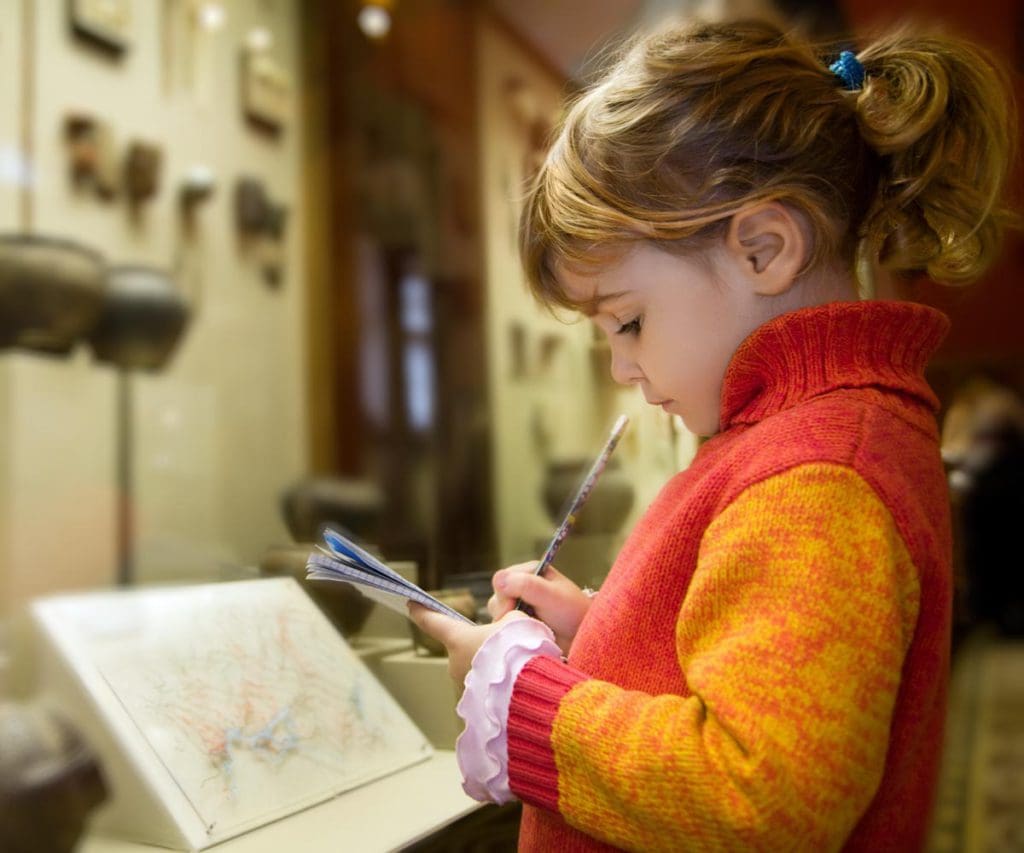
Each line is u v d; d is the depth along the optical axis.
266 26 3.05
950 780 1.81
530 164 0.89
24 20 2.06
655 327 0.58
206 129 2.73
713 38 0.62
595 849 0.55
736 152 0.56
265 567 0.96
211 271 2.73
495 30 3.00
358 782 0.77
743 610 0.48
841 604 0.46
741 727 0.45
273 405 3.01
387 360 3.42
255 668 0.79
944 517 0.55
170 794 0.65
